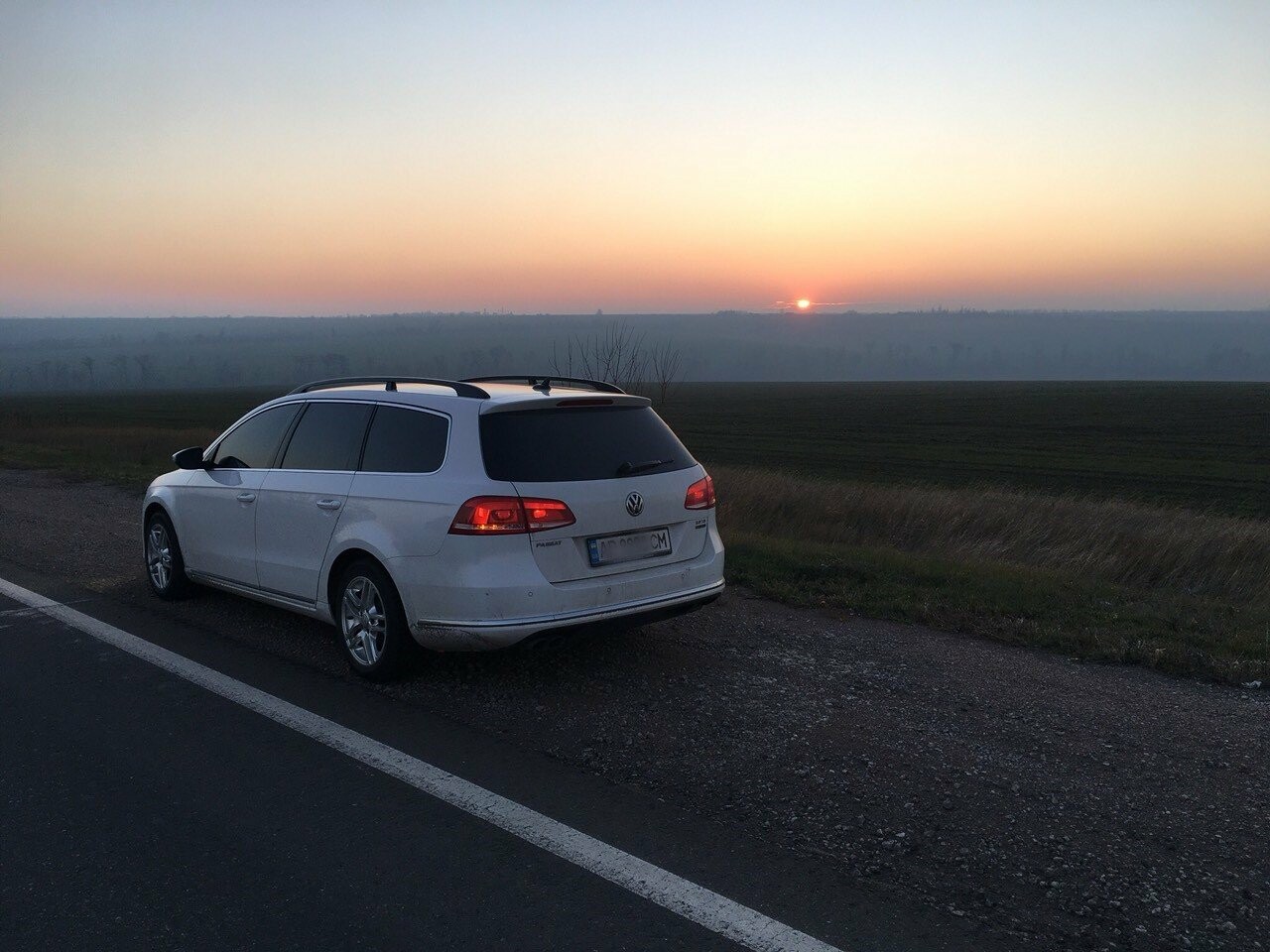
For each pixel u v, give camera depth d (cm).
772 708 471
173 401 11356
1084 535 1170
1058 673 542
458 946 272
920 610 675
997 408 7856
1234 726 457
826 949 271
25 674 520
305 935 278
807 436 5312
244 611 657
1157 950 272
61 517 1091
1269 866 322
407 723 450
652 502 509
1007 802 368
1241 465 3750
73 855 326
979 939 276
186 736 434
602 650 573
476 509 461
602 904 294
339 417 560
